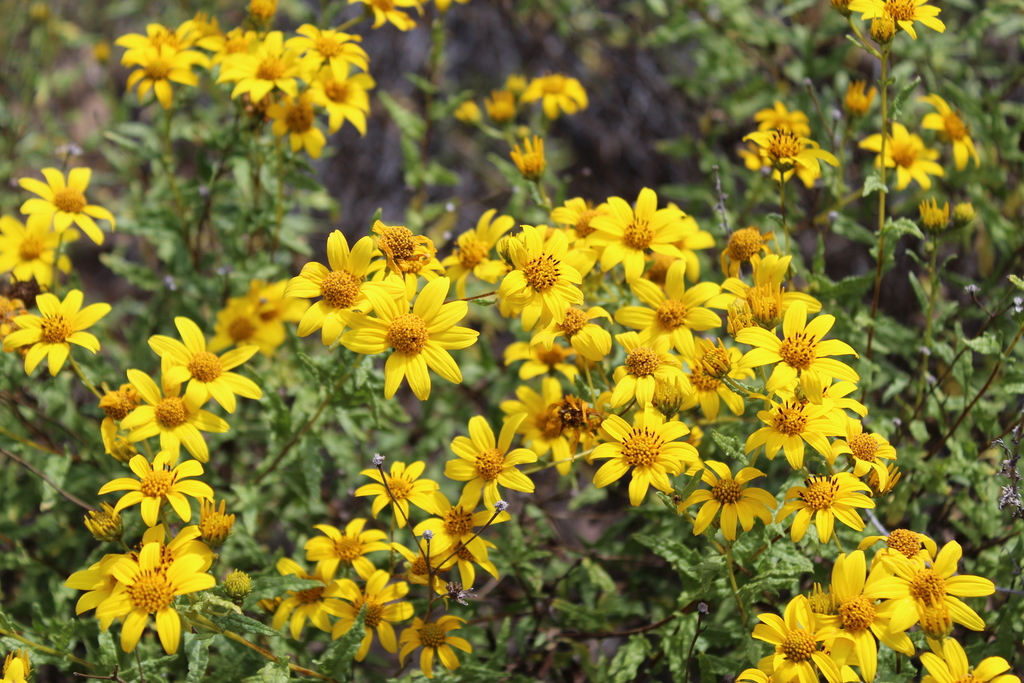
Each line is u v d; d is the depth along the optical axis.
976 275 1.18
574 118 1.51
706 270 1.12
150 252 1.32
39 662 0.98
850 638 0.94
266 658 1.00
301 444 1.05
